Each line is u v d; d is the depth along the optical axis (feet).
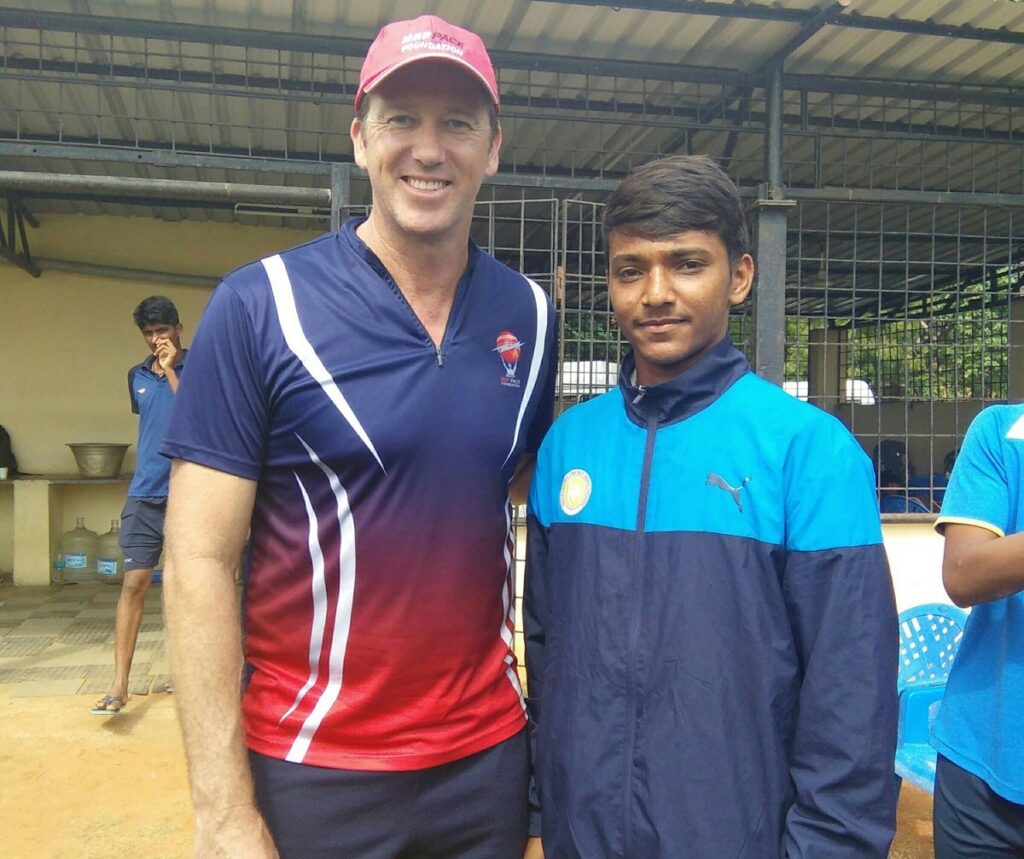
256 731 4.40
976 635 5.16
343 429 4.20
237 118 14.98
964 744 5.09
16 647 14.90
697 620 3.94
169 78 13.16
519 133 15.21
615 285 4.36
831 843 3.69
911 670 8.17
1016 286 22.62
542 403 5.19
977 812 4.99
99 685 12.87
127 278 21.04
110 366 21.44
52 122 15.42
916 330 22.36
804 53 12.60
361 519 4.27
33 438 21.16
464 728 4.52
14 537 20.44
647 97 14.01
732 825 3.81
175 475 4.19
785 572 3.95
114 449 20.31
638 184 4.18
